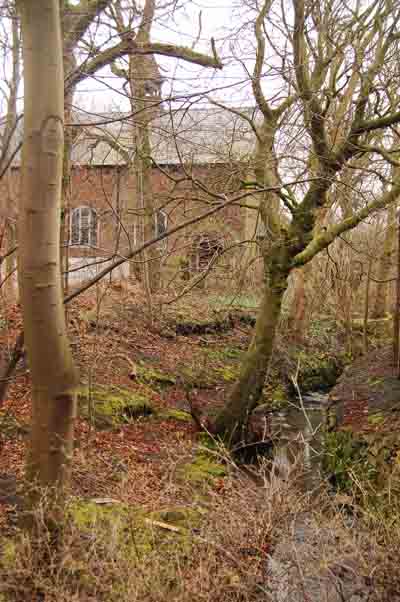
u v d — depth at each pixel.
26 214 3.33
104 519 4.54
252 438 10.34
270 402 12.92
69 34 5.15
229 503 4.95
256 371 10.20
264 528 4.44
